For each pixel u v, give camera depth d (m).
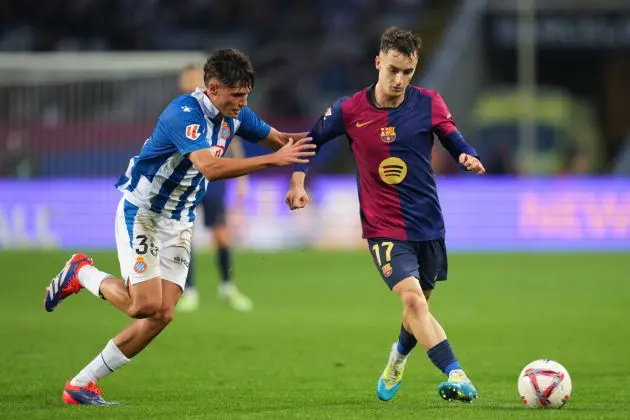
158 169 24.25
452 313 46.69
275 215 79.62
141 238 24.28
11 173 80.12
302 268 67.88
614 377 30.19
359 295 54.22
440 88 93.88
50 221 77.62
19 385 28.25
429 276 25.42
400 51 24.05
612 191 80.25
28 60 79.31
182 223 25.05
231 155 44.91
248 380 29.61
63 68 79.69
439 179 80.69
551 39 102.81
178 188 24.56
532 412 23.03
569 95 119.88
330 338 39.16
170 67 79.62
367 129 24.98
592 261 71.69
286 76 104.38
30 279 59.66
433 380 29.75
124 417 22.67
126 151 79.19
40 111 80.44
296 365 32.72
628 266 68.25
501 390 27.84
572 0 101.56
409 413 23.09
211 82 23.58
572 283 59.03
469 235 80.44
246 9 109.62
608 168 114.00
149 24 107.19
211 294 54.75
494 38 103.75
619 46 104.62
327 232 80.81
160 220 24.78
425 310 23.77
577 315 45.81
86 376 24.89
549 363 24.16
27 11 104.00
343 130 25.36
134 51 105.88
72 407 24.27
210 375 30.56
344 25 109.19
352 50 106.19
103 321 44.03
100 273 25.11
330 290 56.47
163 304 24.70
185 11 109.00
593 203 80.38
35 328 41.53
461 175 89.25
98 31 105.50
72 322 43.59
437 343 23.44
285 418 22.45
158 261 24.44
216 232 49.09
